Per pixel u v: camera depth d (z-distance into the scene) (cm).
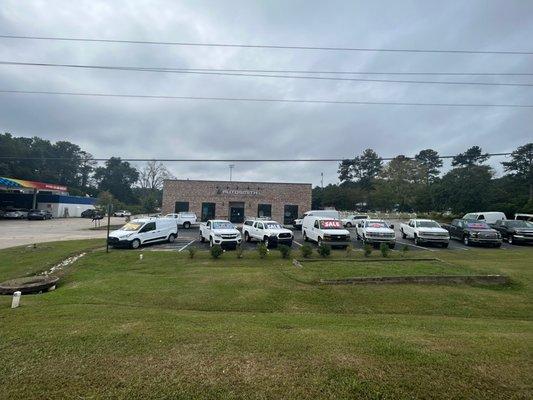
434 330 588
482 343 486
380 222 2427
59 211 5975
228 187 4534
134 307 822
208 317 685
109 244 2042
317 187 10350
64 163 10269
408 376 374
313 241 2317
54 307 763
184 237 2717
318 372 382
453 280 1151
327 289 1045
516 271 1301
